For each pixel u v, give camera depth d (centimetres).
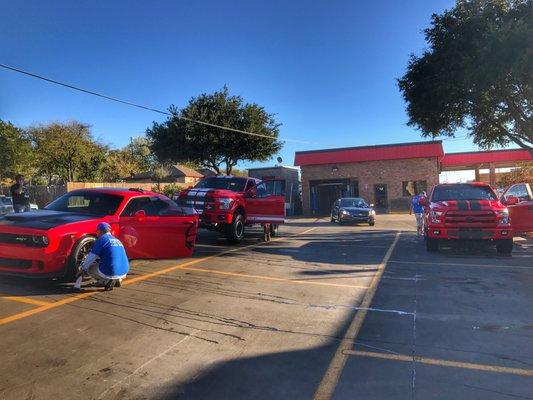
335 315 652
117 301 688
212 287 802
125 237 885
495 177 4909
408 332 580
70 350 496
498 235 1193
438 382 436
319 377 446
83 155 5156
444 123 1919
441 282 876
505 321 626
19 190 1263
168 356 489
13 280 793
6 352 485
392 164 3884
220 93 3903
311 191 4078
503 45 1429
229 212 1352
